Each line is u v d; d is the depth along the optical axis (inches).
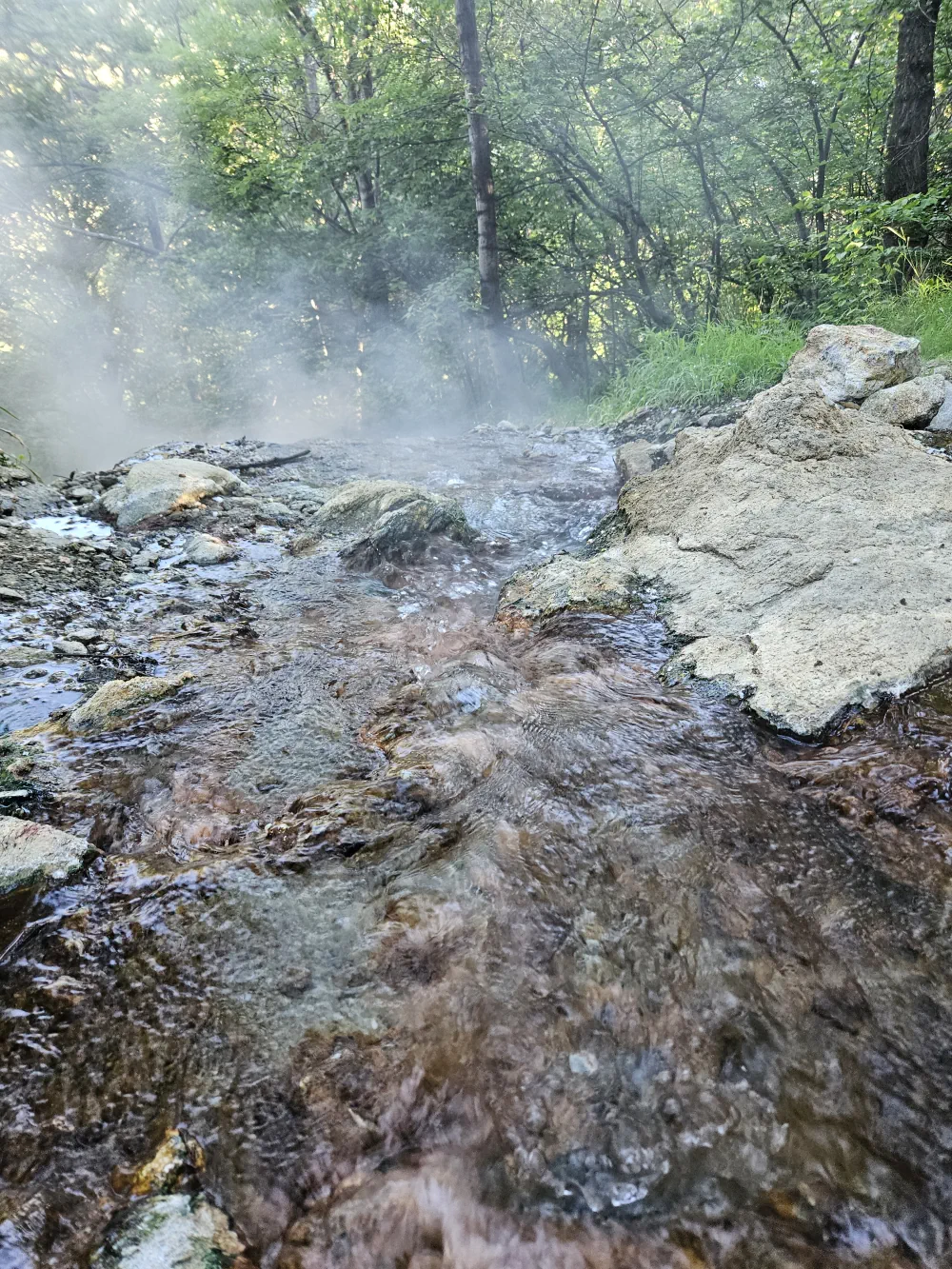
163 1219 45.5
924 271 279.3
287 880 72.9
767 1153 49.5
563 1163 49.8
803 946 63.9
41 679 113.5
